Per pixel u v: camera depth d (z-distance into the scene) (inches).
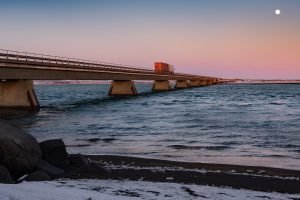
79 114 2073.1
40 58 2294.5
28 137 559.8
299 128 1391.5
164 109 2480.3
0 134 518.0
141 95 4785.9
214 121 1678.2
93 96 4758.9
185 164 719.1
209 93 5669.3
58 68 2488.9
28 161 524.4
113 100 3641.7
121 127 1465.3
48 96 5167.3
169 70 7175.2
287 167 715.4
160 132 1307.8
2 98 2353.6
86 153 876.6
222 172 642.8
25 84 2378.2
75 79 2849.4
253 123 1581.0
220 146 987.3
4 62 1871.3
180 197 419.8
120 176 582.2
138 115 2030.0
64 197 370.0
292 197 458.0
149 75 4955.7
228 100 3668.8
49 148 598.9
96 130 1370.6
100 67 3270.2
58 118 1824.6
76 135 1231.5
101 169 577.0
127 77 4249.5
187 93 5575.8
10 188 397.4
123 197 393.1
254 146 985.5
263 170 668.7
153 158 796.0
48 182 477.4
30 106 2389.3
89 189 447.8
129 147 975.0
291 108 2539.4
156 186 483.5
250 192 471.2
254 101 3513.8
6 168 490.6
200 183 556.7
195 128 1419.8
